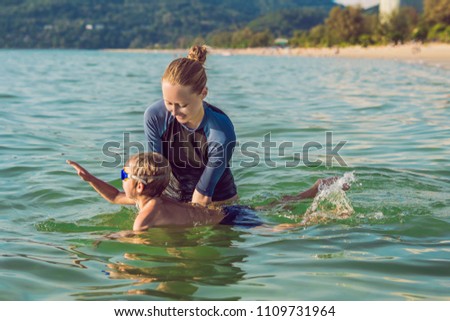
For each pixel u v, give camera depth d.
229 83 20.62
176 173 4.68
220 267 3.40
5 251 3.67
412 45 78.44
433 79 21.11
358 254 3.63
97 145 7.70
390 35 89.81
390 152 7.30
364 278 3.23
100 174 6.04
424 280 3.21
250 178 5.97
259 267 3.41
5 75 23.75
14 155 6.84
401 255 3.61
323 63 47.84
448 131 8.77
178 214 4.26
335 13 105.31
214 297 2.97
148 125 4.54
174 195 4.74
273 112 11.38
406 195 5.20
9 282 3.16
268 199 5.10
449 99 13.53
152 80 22.45
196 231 4.14
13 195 5.14
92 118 10.29
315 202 4.75
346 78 23.27
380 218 4.45
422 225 4.27
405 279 3.22
